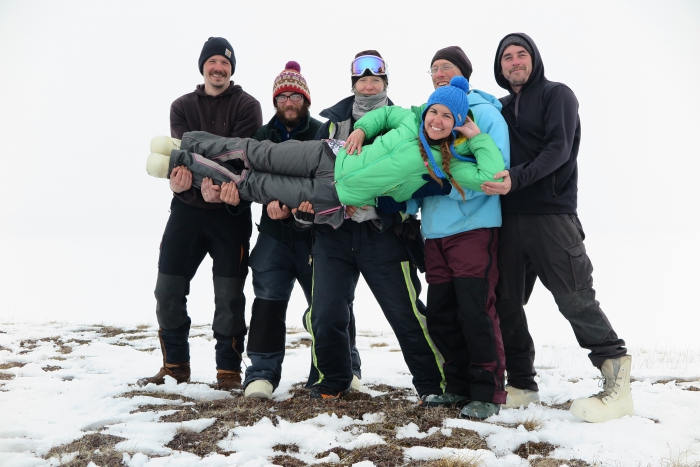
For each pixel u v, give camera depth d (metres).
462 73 4.18
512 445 3.20
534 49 3.93
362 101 4.24
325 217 4.01
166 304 4.61
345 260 4.16
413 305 4.06
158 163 4.32
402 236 4.05
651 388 4.52
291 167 4.06
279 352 4.39
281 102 4.55
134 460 2.97
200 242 4.63
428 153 3.55
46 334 6.95
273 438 3.33
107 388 4.41
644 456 3.06
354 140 3.84
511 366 4.09
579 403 3.66
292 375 5.14
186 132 4.55
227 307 4.61
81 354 5.79
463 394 3.92
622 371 3.72
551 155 3.67
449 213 3.80
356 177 3.69
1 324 7.93
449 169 3.57
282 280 4.43
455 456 3.01
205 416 3.72
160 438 3.33
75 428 3.45
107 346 6.22
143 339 7.04
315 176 4.01
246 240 4.70
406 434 3.40
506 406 4.00
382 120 3.98
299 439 3.31
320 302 4.14
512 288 3.96
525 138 3.95
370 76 4.18
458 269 3.77
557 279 3.81
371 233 4.06
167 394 4.33
